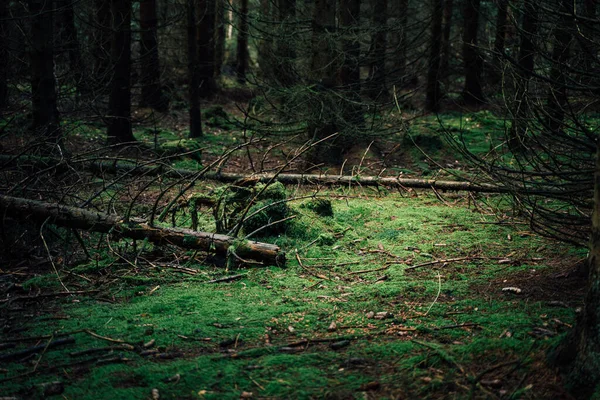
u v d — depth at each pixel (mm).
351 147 13398
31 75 10375
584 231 6012
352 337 4453
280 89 12102
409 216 8648
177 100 21172
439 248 7086
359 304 5227
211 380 3771
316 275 6109
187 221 8102
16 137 10750
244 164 12938
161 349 4309
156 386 3717
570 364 3469
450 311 4957
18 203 6605
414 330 4551
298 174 9633
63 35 13992
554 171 5762
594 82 6082
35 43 10266
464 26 19453
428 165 12656
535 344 3867
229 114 20547
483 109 20078
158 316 4980
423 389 3559
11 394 3652
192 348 4328
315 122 11844
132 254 6719
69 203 8055
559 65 5469
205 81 22922
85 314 5027
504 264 6363
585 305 3482
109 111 13836
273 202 7207
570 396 3338
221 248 6414
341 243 7297
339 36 11609
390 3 16859
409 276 6062
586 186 5875
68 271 6047
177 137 15969
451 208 9148
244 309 5109
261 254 6375
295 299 5395
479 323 4605
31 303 5328
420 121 17000
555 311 4738
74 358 4184
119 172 9711
